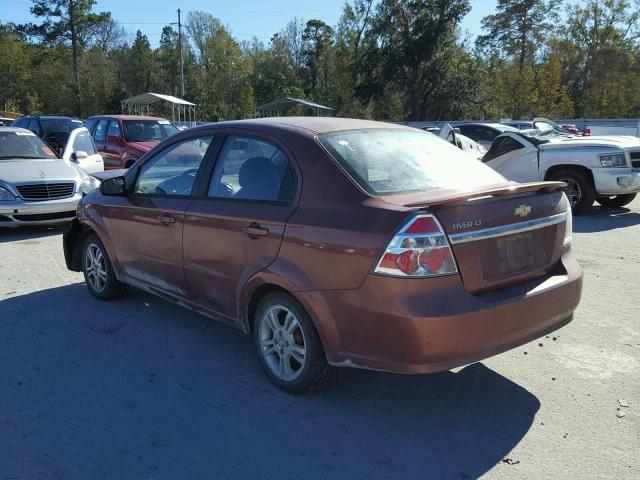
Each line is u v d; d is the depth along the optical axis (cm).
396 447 320
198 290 436
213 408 363
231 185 410
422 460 307
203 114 6191
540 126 1284
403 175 365
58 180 907
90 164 1198
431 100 5069
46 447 321
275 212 366
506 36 5850
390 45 4959
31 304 567
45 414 357
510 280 340
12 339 477
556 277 365
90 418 352
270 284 370
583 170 1027
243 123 422
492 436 331
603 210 1105
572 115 4688
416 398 376
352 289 320
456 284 313
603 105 5600
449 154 416
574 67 5756
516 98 4466
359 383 396
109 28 8019
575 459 307
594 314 531
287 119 424
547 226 363
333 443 324
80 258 607
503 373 413
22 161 959
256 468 301
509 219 336
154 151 493
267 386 392
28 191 883
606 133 2273
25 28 6147
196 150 449
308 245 341
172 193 462
